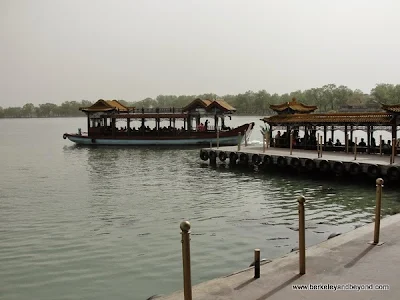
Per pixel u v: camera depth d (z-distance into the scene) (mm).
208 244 19953
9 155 65125
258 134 111375
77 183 38281
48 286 15562
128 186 36375
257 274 11078
